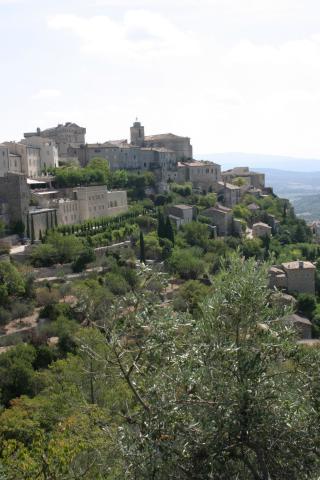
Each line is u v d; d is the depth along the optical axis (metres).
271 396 24.38
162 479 23.56
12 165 185.12
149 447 23.27
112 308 26.00
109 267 130.38
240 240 179.00
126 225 164.00
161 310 25.92
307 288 145.62
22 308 106.69
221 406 23.81
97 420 35.31
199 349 25.14
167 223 159.38
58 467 31.92
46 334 95.81
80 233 150.75
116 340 24.75
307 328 119.06
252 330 26.62
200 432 24.11
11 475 31.30
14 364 80.69
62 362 76.38
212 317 26.11
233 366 25.25
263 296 26.30
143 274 27.05
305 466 24.27
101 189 175.00
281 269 151.38
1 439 38.28
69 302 110.00
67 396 59.00
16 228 144.12
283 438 24.39
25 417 58.88
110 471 25.66
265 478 24.05
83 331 74.56
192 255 145.50
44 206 158.25
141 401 24.67
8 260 124.19
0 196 144.75
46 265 130.50
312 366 26.28
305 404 25.30
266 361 25.91
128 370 25.69
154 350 25.06
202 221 191.25
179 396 24.86
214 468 24.08
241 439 24.25
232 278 27.00
